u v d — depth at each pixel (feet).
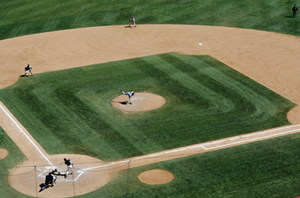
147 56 572.92
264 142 409.28
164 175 367.25
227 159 386.32
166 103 469.57
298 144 405.59
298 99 481.87
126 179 362.74
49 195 343.67
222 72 534.37
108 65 550.36
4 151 395.75
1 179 360.89
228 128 429.38
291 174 366.84
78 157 388.57
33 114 450.71
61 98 479.41
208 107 462.60
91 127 430.20
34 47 602.44
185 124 434.71
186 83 508.12
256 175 366.22
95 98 478.59
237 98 480.23
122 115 449.06
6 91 495.41
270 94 489.67
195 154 393.29
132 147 402.93
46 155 391.04
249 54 579.48
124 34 636.48
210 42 612.70
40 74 531.91
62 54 581.94
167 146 404.36
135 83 508.12
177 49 593.01
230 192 347.77
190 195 344.90
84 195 344.69
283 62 559.38
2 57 577.02
